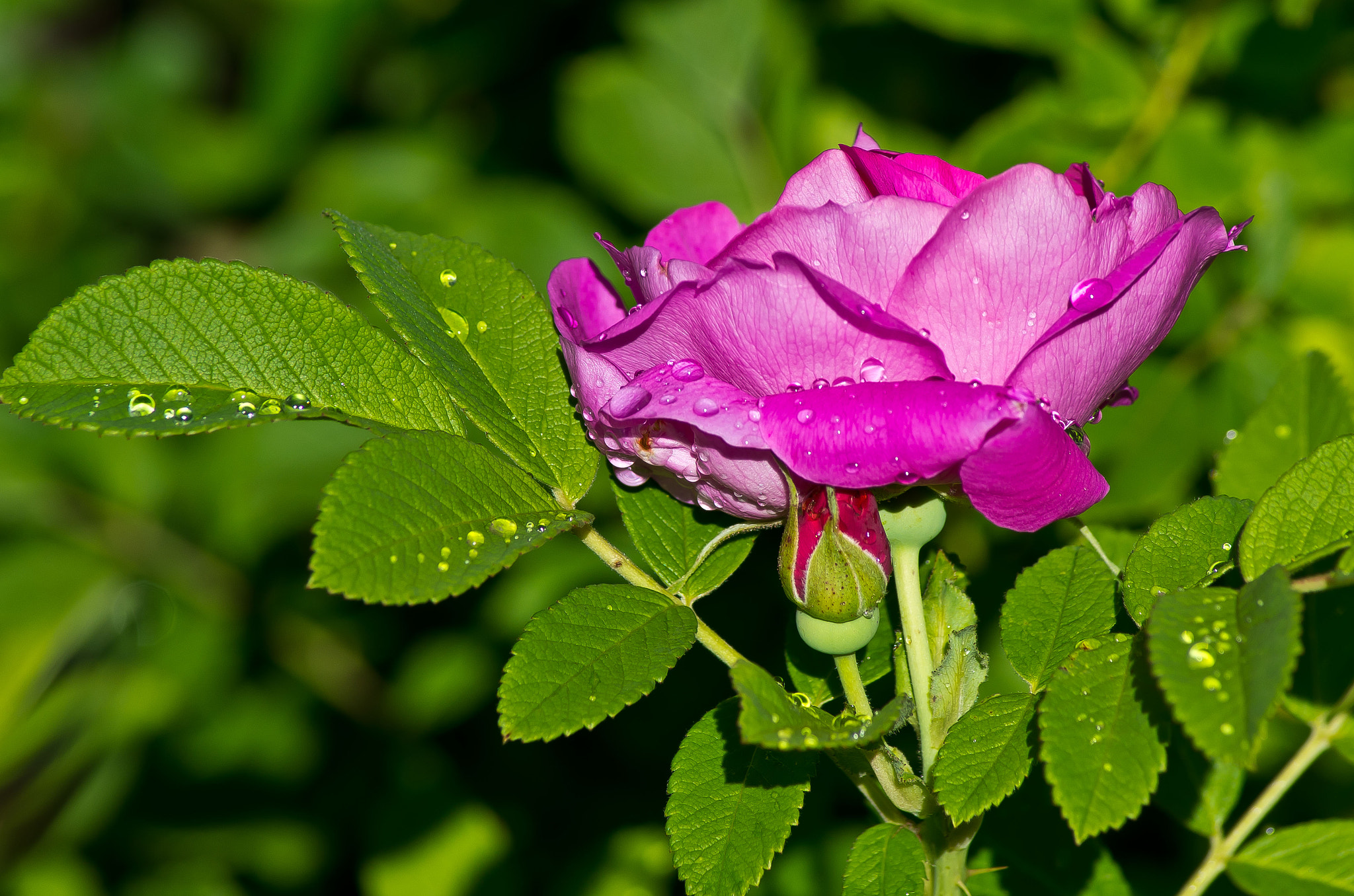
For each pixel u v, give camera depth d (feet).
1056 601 1.55
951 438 1.43
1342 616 1.58
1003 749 1.47
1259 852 1.57
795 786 1.51
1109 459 1.84
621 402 1.47
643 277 1.48
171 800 2.22
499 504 1.50
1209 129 1.85
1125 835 1.79
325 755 2.26
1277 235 1.85
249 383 1.51
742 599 1.87
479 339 1.55
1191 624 1.43
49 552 2.25
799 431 1.45
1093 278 1.45
